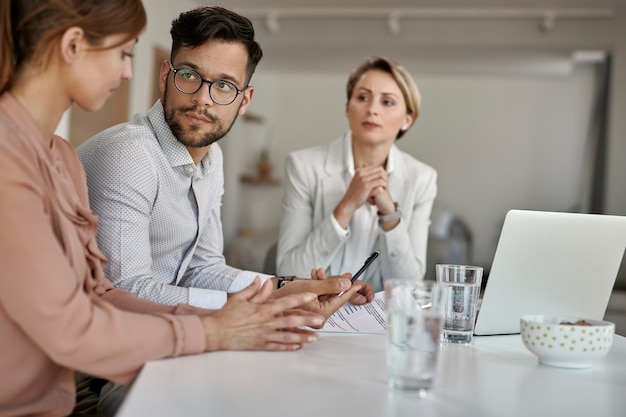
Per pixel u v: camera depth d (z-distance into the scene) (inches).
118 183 60.0
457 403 35.6
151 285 58.9
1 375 40.8
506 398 37.3
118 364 40.7
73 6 41.6
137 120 66.4
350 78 100.1
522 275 55.8
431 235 268.7
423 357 37.2
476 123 295.4
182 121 62.2
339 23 231.8
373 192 92.5
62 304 38.9
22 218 38.7
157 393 35.0
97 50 43.0
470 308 53.7
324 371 41.6
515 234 54.0
